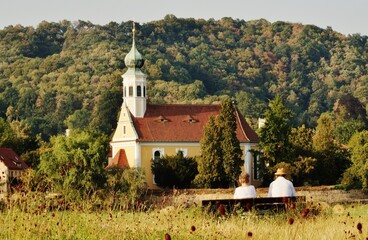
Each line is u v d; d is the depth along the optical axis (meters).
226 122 188.25
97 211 53.69
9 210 50.75
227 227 51.59
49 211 52.84
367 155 187.88
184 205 58.69
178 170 192.50
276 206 60.53
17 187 54.41
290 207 58.28
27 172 56.22
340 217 61.72
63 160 158.12
